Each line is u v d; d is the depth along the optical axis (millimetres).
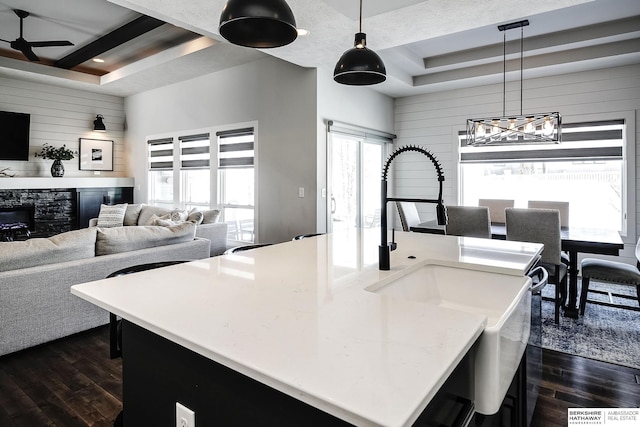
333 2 3020
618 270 3477
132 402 1206
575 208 5332
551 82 5344
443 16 3283
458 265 1893
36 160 6730
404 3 3029
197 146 6371
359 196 5902
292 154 5082
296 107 5027
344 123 5301
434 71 5648
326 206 5008
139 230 3586
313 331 992
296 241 2549
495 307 1774
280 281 1502
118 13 4555
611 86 4965
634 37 4359
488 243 2471
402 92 6215
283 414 811
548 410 2182
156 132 7090
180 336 964
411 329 1009
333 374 771
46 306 2918
